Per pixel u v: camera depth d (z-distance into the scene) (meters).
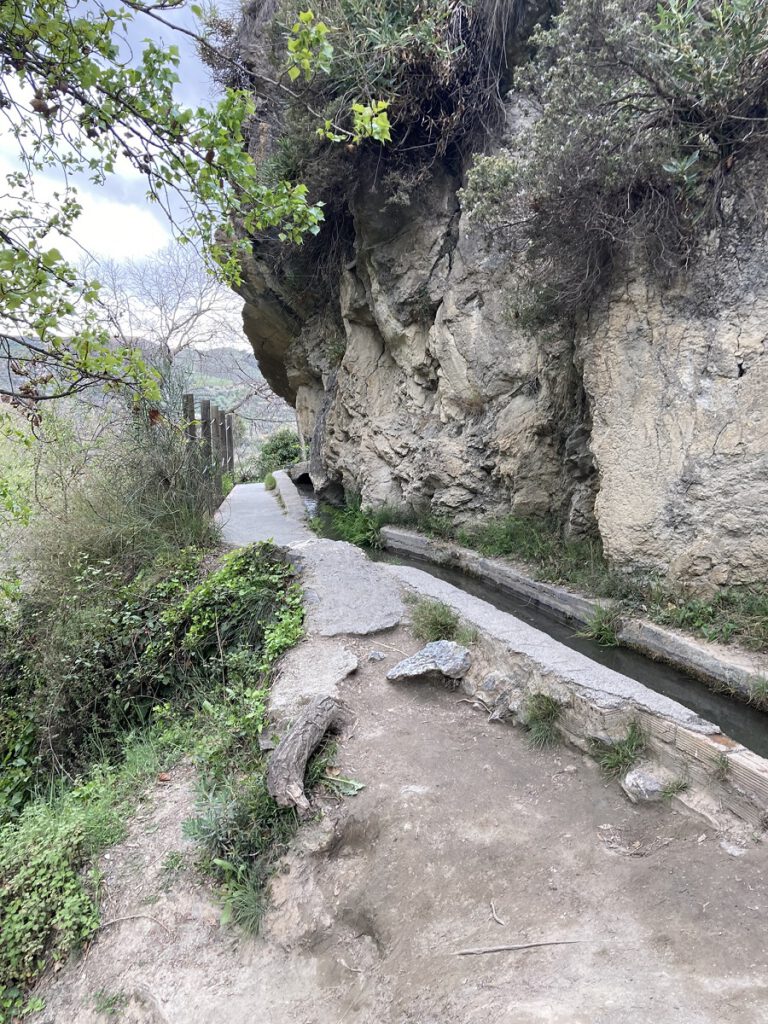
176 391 8.55
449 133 7.58
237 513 10.62
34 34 2.64
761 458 4.09
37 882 3.09
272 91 8.73
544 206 4.78
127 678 5.45
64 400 7.73
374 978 2.26
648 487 4.71
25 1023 2.63
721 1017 1.72
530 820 2.79
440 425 8.30
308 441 14.51
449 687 4.00
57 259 2.85
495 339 7.17
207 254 3.64
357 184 8.52
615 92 4.22
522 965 2.06
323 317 12.06
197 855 3.05
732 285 4.20
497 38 7.12
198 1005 2.41
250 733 3.64
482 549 6.99
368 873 2.68
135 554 7.20
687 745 2.78
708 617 4.25
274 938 2.59
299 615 4.89
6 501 5.88
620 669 4.29
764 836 2.40
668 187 4.28
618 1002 1.82
